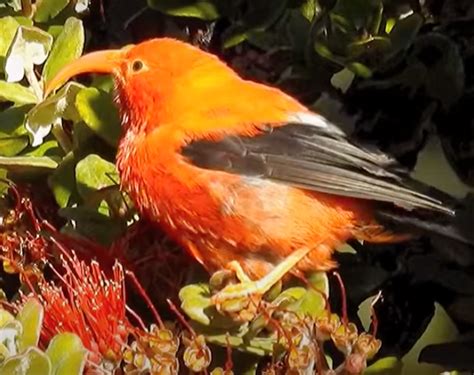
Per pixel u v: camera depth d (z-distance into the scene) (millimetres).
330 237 2273
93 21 2342
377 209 2273
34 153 2303
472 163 2297
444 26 2305
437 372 2273
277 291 2271
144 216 2281
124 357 2230
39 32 2293
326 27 2299
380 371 2250
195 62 2283
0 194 2307
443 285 2289
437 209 2262
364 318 2287
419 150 2299
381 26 2299
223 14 2311
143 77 2281
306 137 2275
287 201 2270
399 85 2297
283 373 2236
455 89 2293
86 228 2287
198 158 2268
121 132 2291
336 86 2305
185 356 2230
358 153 2275
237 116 2277
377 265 2297
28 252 2289
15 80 2295
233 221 2266
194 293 2254
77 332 2248
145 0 2334
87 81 2332
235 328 2246
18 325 2225
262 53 2316
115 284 2254
